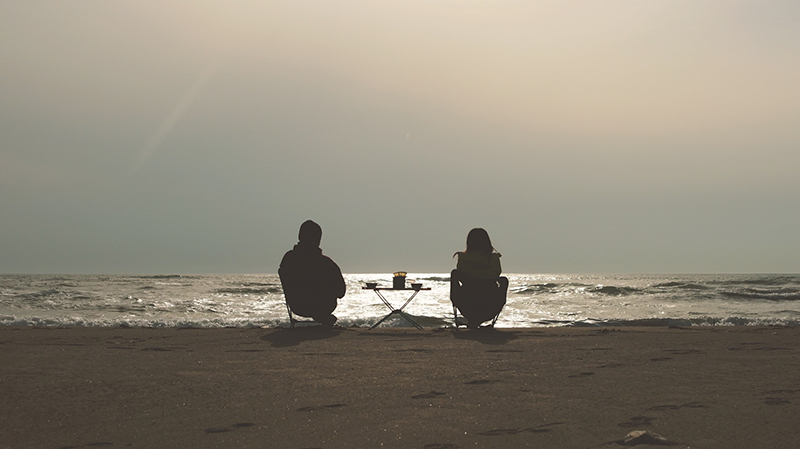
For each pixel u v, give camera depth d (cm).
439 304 2064
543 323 1226
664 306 1934
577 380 343
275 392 308
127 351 487
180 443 213
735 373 367
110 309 1691
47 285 3353
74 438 221
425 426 235
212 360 430
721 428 229
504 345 531
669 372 372
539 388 318
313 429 232
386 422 242
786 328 810
